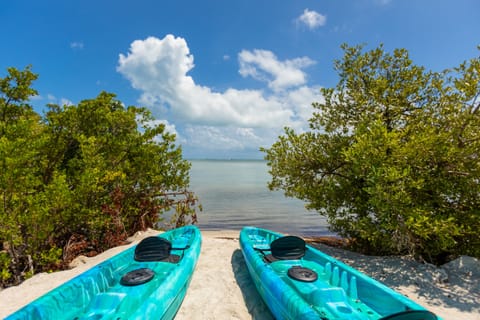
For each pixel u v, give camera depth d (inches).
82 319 129.7
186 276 177.5
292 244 216.7
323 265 199.2
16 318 115.7
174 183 491.8
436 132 262.1
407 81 314.0
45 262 289.4
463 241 271.6
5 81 393.4
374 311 143.2
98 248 383.9
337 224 326.0
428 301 184.7
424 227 226.2
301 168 343.3
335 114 340.5
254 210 821.2
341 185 326.3
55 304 135.3
